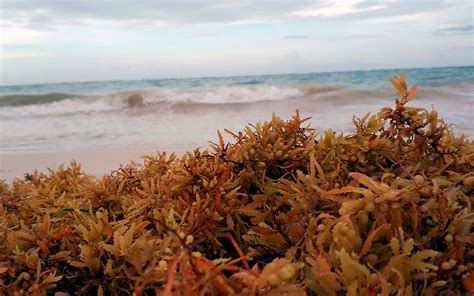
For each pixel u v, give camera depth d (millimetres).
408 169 303
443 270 222
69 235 308
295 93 4039
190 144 1703
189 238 206
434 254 209
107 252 276
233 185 318
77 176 509
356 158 328
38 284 268
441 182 266
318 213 264
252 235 290
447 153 320
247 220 330
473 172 285
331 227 248
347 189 245
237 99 3887
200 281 182
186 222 314
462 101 2949
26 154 1636
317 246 244
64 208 365
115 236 265
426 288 218
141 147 1692
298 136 383
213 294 190
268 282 199
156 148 1638
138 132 2188
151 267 234
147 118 2875
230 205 310
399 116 334
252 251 263
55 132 2357
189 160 356
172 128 2283
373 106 3043
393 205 231
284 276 194
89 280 267
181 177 330
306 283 224
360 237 233
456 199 255
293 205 292
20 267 285
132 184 414
